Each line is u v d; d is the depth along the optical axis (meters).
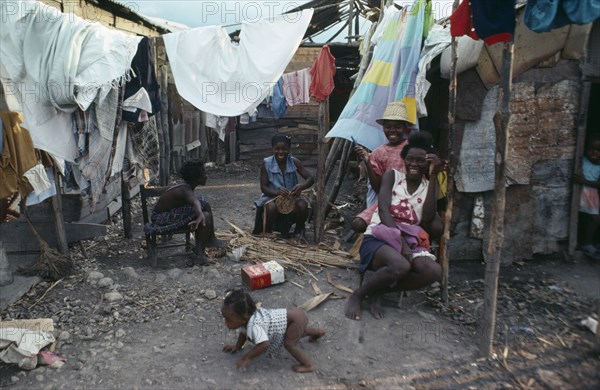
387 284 3.62
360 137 4.89
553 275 4.54
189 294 4.21
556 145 4.68
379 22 6.12
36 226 4.96
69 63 3.88
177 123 10.72
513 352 3.23
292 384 2.91
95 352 3.25
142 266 4.92
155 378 2.96
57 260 4.56
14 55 3.87
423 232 3.81
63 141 4.24
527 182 4.69
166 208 4.86
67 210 5.32
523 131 4.59
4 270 4.22
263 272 4.30
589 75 4.56
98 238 5.89
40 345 3.17
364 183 8.95
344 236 5.83
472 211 4.75
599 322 3.19
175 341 3.41
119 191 7.22
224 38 4.56
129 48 4.25
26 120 3.96
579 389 2.81
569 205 4.83
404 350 3.27
